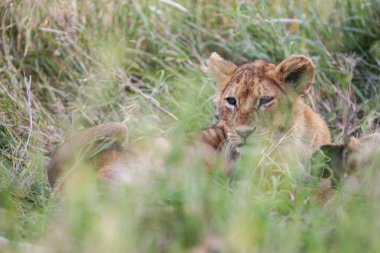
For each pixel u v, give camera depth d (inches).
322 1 576.7
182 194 344.8
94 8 568.4
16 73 534.6
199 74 518.9
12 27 550.6
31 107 509.0
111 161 402.9
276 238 316.2
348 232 320.5
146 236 315.9
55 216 361.7
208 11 582.2
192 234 319.3
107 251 301.6
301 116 438.9
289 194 382.6
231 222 318.7
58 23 561.3
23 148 478.0
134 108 507.8
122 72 540.4
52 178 414.0
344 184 373.1
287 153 426.0
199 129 450.6
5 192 394.0
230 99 434.0
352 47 562.3
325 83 531.8
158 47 561.0
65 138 480.7
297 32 567.2
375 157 376.2
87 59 553.0
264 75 435.2
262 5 564.4
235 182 380.5
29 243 329.7
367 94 538.0
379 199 356.2
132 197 341.7
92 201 338.3
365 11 568.4
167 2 565.6
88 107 526.3
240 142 421.4
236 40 565.6
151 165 391.5
